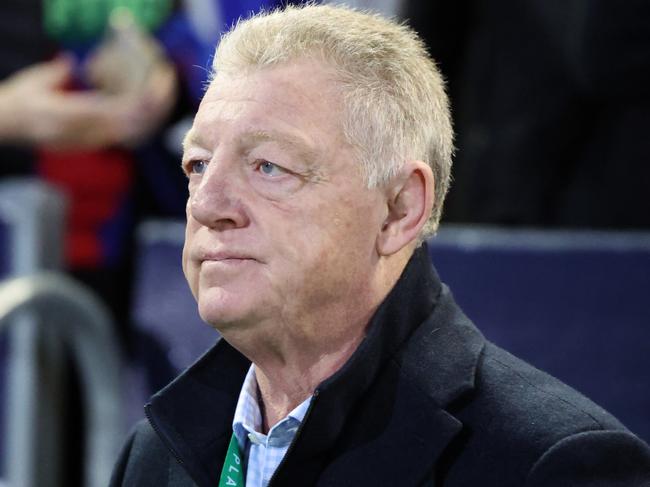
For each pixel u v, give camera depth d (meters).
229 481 4.16
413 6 7.92
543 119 7.59
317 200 3.84
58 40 8.93
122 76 8.55
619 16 7.02
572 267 7.04
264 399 4.24
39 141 8.61
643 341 6.94
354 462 3.96
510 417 3.93
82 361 7.55
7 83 8.96
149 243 7.99
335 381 3.83
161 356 7.90
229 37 4.11
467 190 7.97
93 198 8.67
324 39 3.94
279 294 3.84
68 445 8.62
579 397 4.01
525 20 7.59
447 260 7.21
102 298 8.70
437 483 3.92
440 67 8.09
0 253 7.64
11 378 7.80
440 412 3.96
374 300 4.04
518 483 3.80
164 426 4.26
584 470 3.74
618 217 7.48
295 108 3.85
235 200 3.85
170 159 8.80
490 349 4.25
